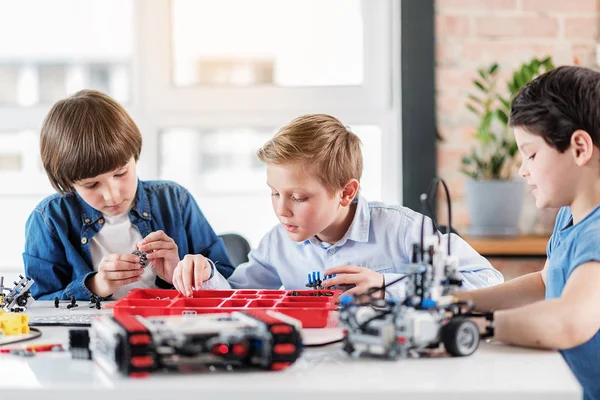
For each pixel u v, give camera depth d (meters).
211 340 0.88
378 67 2.58
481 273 1.52
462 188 2.46
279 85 2.63
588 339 1.05
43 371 0.91
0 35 2.71
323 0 2.61
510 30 2.43
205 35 2.65
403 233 1.61
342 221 1.58
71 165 1.55
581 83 1.12
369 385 0.83
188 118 2.64
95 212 1.75
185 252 1.83
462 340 0.98
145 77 2.63
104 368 0.92
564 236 1.21
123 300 1.25
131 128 1.63
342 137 1.49
